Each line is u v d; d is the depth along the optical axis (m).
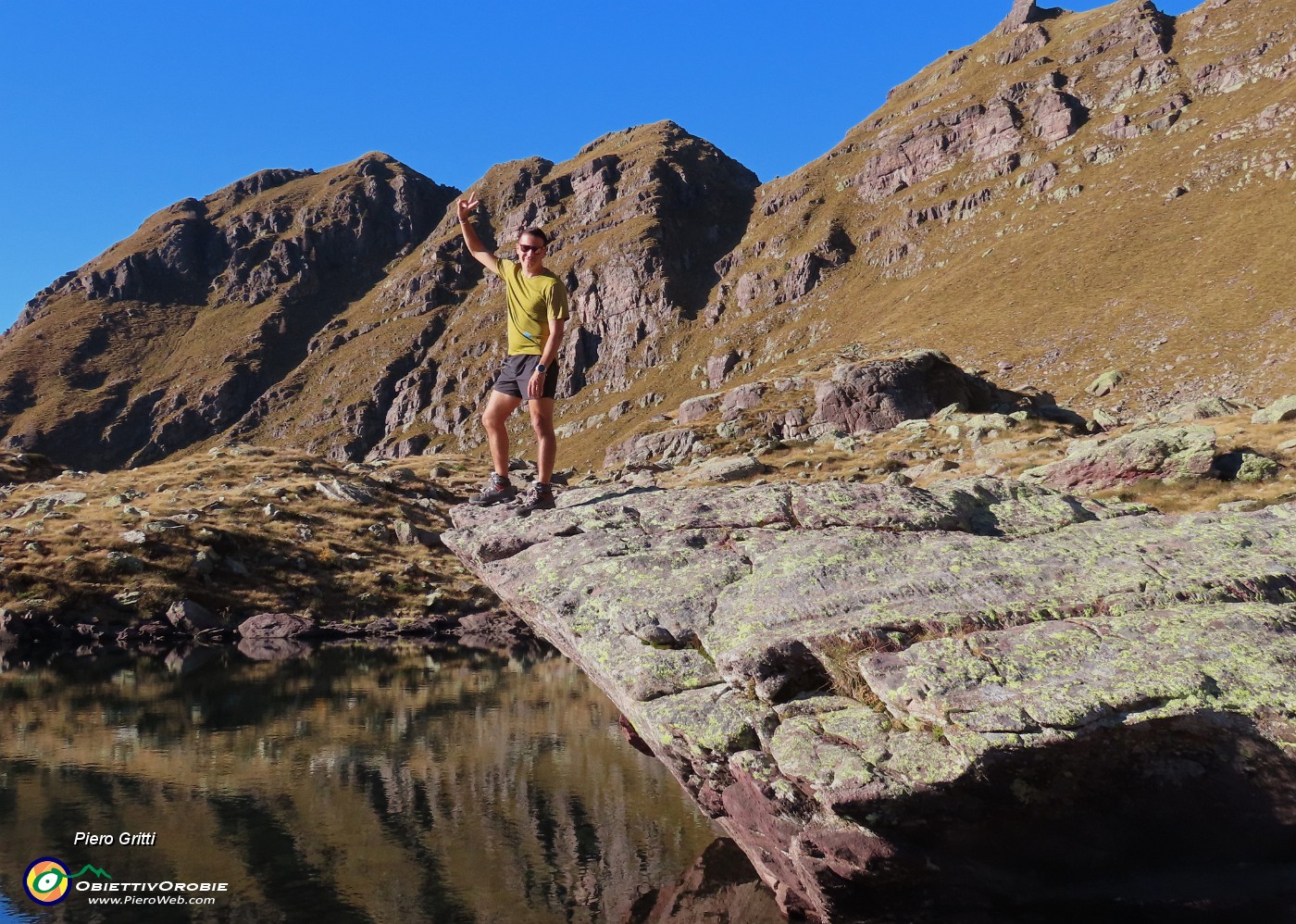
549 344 9.98
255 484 47.22
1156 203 181.00
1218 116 199.12
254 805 10.95
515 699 18.56
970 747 5.96
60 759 13.07
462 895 8.22
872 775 6.13
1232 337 119.81
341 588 37.28
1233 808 6.10
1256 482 36.69
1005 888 6.50
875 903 6.67
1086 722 5.91
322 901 8.08
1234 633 6.50
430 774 12.45
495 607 37.25
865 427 72.56
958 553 8.16
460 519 10.46
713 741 6.89
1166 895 6.34
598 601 8.38
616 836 9.91
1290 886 6.17
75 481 47.91
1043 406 69.31
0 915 7.73
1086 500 10.01
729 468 58.16
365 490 48.78
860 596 7.55
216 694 19.05
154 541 35.94
